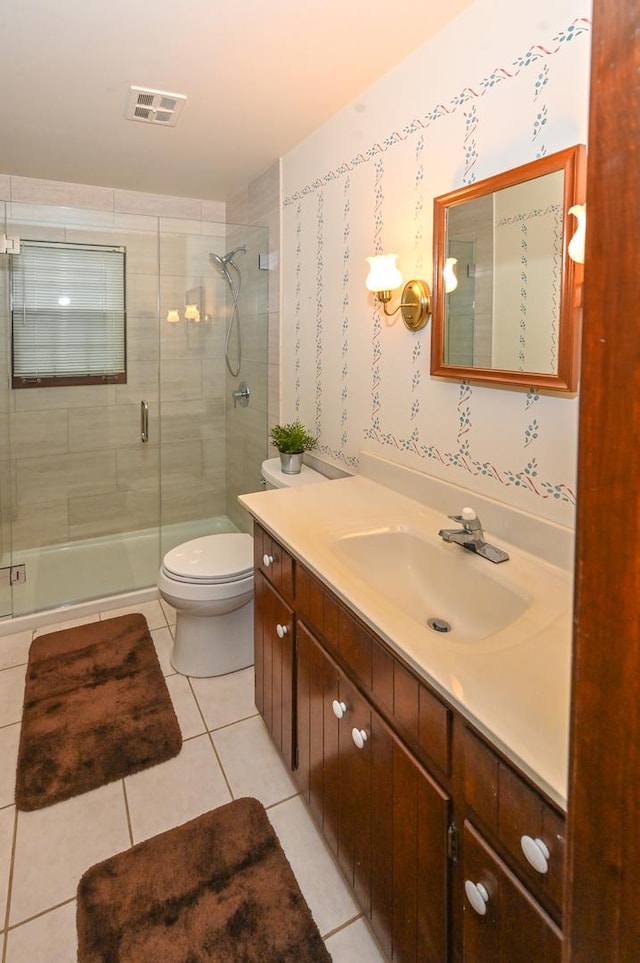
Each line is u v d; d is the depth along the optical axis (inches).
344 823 50.0
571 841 18.0
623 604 15.8
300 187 95.1
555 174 47.4
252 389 126.2
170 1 55.9
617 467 15.7
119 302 127.1
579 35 44.9
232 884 53.5
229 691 83.7
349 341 83.8
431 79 62.1
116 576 120.0
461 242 58.6
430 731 35.9
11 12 57.7
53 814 61.5
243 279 124.8
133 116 83.5
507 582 47.4
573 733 17.8
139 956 47.0
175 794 64.5
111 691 82.9
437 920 36.6
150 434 136.5
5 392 119.7
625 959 16.2
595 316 16.0
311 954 47.3
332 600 49.6
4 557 123.3
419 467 70.2
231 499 145.3
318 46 63.9
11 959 46.9
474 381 58.9
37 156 101.3
